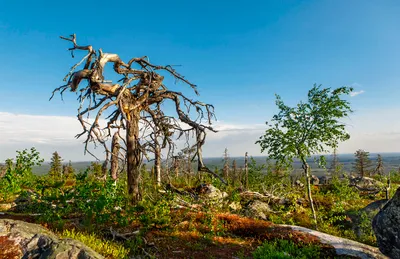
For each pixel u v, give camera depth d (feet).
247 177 95.91
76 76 45.37
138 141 55.98
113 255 27.76
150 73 56.29
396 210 29.37
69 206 38.78
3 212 41.78
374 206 62.49
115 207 44.86
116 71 53.72
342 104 48.52
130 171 54.49
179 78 62.39
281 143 53.36
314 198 76.28
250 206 67.36
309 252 34.27
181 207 53.42
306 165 54.90
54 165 172.76
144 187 55.77
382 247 31.14
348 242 38.47
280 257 30.37
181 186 85.76
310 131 51.57
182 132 59.88
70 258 20.84
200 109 61.67
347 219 60.59
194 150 53.78
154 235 37.78
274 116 54.85
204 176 88.43
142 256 30.30
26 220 38.04
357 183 103.30
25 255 21.44
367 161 270.26
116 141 54.95
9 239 22.50
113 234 34.19
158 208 42.09
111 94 51.13
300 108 52.70
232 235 42.88
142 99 56.03
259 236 41.70
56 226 35.45
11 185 50.19
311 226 57.06
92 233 34.19
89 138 43.73
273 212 66.23
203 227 43.32
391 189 76.13
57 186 40.47
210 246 36.40
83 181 43.39
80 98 48.32
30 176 55.01
